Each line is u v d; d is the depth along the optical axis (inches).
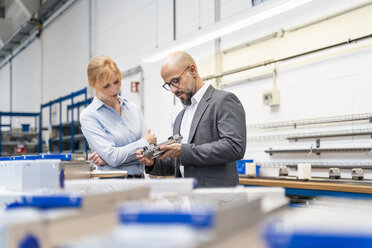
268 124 137.1
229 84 154.3
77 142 265.3
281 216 19.6
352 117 110.9
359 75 109.7
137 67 211.3
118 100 65.4
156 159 59.0
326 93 118.5
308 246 11.9
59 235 15.5
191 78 55.9
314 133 121.9
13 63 436.1
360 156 109.0
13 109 432.5
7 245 14.6
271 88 136.6
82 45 278.1
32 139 316.8
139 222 15.1
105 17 250.1
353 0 111.6
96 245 13.1
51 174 38.4
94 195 18.2
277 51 135.0
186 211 14.7
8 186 40.4
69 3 298.7
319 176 118.5
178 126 60.8
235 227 15.0
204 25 165.6
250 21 111.7
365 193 85.9
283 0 99.0
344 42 111.7
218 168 52.5
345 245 11.5
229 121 51.0
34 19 350.9
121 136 62.5
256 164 133.7
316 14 122.0
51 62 336.2
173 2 185.0
